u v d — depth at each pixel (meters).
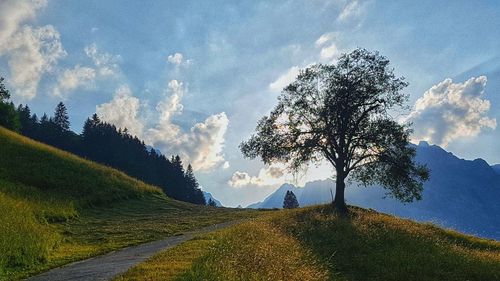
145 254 17.56
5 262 15.63
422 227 32.28
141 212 36.62
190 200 148.50
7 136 47.66
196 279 11.41
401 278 19.42
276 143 42.41
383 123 39.91
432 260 21.84
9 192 30.42
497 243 29.86
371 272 20.19
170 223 30.14
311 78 42.16
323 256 21.39
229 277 12.02
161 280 11.55
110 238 23.47
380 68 41.06
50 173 40.06
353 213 37.56
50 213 28.62
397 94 40.88
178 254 15.80
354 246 24.14
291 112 42.50
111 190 41.34
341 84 40.62
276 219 30.20
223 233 20.09
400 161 39.34
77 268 15.44
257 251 15.91
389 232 28.05
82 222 29.41
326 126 40.75
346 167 40.41
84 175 43.19
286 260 16.08
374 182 41.84
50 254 18.52
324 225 28.97
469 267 21.38
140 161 144.25
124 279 12.02
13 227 19.47
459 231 33.81
